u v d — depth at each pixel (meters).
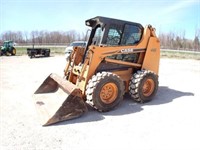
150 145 3.30
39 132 3.84
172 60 19.30
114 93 4.88
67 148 3.28
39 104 4.95
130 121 4.27
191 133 3.69
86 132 3.81
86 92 4.71
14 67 13.73
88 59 4.94
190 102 5.53
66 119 4.29
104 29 5.11
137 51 5.61
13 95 6.52
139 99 5.36
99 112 4.80
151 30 5.91
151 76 5.50
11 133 3.83
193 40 60.22
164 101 5.66
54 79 5.40
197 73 10.66
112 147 3.27
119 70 5.46
